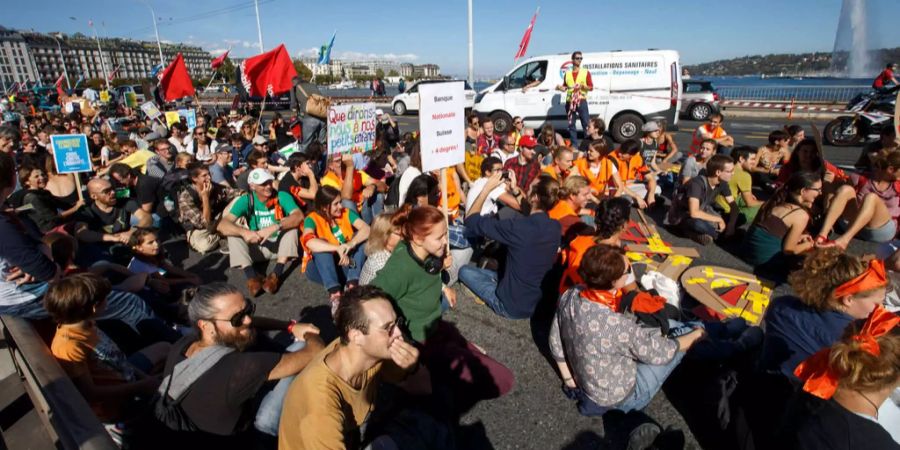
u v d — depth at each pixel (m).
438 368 2.70
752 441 2.14
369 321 1.71
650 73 12.36
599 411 2.63
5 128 5.37
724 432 2.41
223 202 5.79
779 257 4.31
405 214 3.05
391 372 2.21
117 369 2.41
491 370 2.75
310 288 4.47
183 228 5.68
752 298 3.74
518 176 6.17
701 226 5.14
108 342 2.39
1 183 2.50
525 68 13.38
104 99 26.64
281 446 1.73
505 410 2.79
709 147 6.18
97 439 1.43
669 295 3.25
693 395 2.84
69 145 4.72
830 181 4.88
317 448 1.61
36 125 13.27
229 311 2.05
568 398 2.86
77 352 2.17
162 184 5.53
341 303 1.78
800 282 2.29
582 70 10.60
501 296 3.65
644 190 6.72
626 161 6.81
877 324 1.65
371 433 2.10
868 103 10.60
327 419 1.64
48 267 2.72
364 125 4.91
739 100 19.17
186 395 1.89
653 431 2.29
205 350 1.98
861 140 10.48
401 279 2.53
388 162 7.64
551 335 2.76
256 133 9.12
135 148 8.10
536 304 3.56
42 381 1.73
